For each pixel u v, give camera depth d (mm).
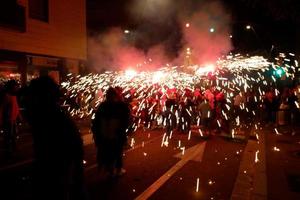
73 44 18938
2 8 13562
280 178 8070
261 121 19797
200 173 8320
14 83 9938
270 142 13070
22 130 14594
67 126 3299
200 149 11375
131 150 11102
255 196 6707
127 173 8188
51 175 3211
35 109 3289
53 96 3330
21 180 7355
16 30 14742
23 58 15719
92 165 8914
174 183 7445
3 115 9742
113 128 7477
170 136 13938
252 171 8586
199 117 14617
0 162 8984
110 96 7559
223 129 14930
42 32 16578
